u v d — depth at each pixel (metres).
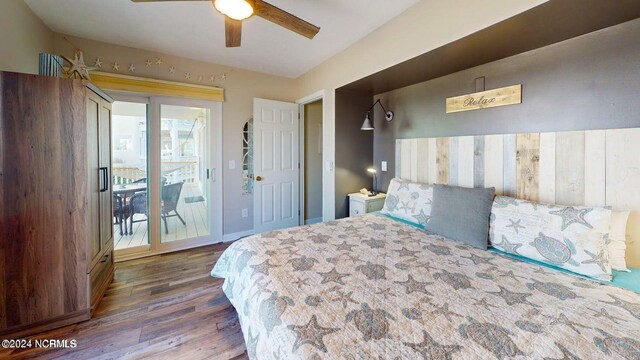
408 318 0.97
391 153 3.09
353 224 2.22
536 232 1.51
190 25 2.40
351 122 3.21
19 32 1.99
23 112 1.64
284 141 3.87
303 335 0.90
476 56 2.01
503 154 2.01
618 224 1.41
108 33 2.55
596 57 1.57
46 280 1.72
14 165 1.63
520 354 0.80
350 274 1.32
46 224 1.71
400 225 2.20
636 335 0.87
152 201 3.10
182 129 3.26
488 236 1.72
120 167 3.03
